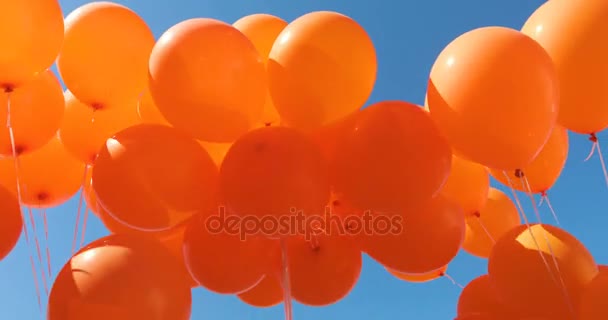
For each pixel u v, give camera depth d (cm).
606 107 154
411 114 145
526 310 156
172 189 141
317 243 171
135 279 138
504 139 138
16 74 145
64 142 189
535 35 159
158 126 152
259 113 148
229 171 139
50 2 147
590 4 152
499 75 135
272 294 203
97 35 159
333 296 174
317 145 146
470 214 193
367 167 139
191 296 155
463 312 191
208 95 136
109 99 167
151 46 169
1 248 160
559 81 153
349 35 145
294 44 143
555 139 182
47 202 197
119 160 142
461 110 138
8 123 149
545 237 159
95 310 133
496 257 164
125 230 183
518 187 188
